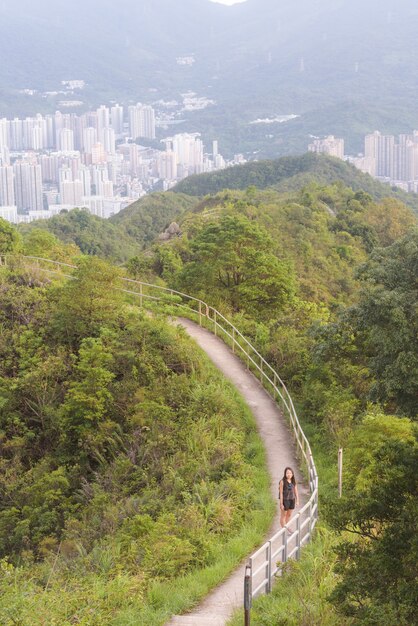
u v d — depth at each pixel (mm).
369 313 23297
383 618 9500
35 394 26359
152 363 26812
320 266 64375
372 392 23344
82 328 28750
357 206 92000
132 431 23828
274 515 17781
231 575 14664
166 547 15531
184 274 38031
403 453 10875
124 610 13094
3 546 20453
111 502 20016
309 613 12023
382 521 10820
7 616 12156
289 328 31984
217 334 32469
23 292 31688
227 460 20344
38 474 23094
